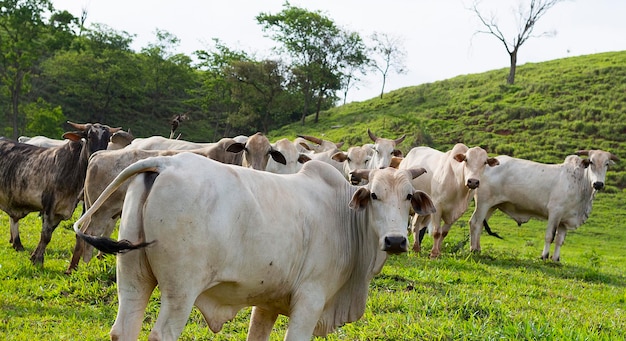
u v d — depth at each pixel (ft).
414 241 48.60
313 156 54.44
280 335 23.89
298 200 18.51
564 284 40.52
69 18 161.48
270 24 211.82
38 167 35.40
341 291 20.47
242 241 16.40
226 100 206.90
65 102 198.59
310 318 18.67
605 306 34.68
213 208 15.80
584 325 27.32
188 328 23.70
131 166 15.79
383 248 18.70
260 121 221.25
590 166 53.31
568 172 53.06
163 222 15.40
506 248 63.98
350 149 52.39
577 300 35.45
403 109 179.32
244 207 16.38
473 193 53.57
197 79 244.63
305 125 195.11
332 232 19.34
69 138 34.55
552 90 164.04
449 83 197.26
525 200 53.21
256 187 17.16
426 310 27.63
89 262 31.71
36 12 155.53
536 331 24.72
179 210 15.42
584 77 169.37
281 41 210.38
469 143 136.56
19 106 160.76
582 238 85.56
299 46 207.62
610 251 77.05
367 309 27.40
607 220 95.81
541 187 52.80
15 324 23.12
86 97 199.52
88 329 23.11
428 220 51.16
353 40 212.02
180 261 15.48
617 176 114.83
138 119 204.85
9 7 153.17
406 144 137.80
